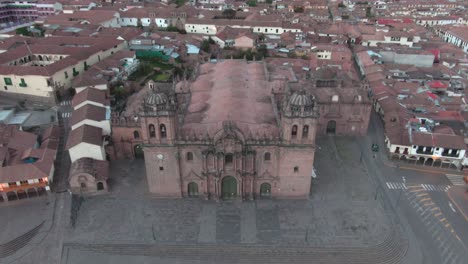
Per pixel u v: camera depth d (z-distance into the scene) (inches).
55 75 4975.4
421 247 2955.2
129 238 2950.3
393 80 5772.6
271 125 3235.7
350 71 5812.0
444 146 3836.1
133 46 6555.1
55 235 2979.8
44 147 3784.5
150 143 3063.5
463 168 3875.5
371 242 2933.1
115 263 2787.9
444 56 7155.5
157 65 6215.6
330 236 2982.3
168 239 2945.4
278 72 4793.3
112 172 3686.0
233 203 3307.1
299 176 3238.2
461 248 2955.2
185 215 3171.8
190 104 3663.9
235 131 2977.4
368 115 4384.8
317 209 3253.0
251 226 3070.9
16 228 3034.0
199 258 2842.0
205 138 3048.7
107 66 5482.3
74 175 3309.5
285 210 3235.7
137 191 3437.5
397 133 4099.4
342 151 4185.5
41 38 6486.2
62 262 2780.5
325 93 4421.8
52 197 3353.8
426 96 5236.2
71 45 6402.6
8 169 3292.3
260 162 3161.9
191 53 6555.1
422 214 3275.1
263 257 2842.0
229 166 3161.9
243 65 4815.5
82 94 4298.7
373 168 3892.7
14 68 5002.5
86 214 3179.1
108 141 3811.5
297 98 2901.1
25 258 2810.0
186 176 3240.7
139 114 2923.2
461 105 5004.9
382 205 3339.1
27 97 5049.2
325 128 4473.4
